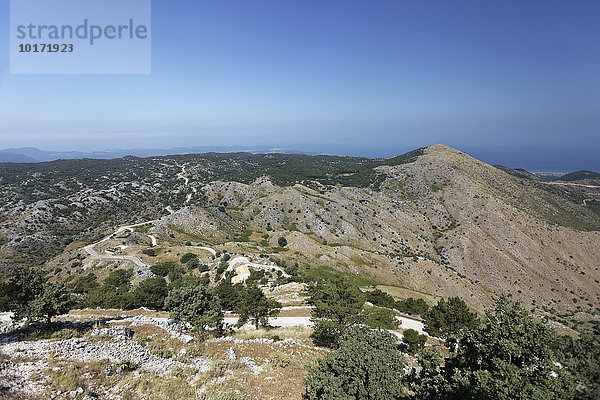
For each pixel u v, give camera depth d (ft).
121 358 59.47
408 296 280.31
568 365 60.39
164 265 266.36
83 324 76.18
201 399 53.42
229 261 283.38
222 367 67.15
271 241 431.84
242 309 122.83
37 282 71.51
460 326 128.88
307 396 60.13
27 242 381.40
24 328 66.33
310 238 431.84
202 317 92.12
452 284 379.96
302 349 89.81
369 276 355.15
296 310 160.66
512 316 47.19
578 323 329.31
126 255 307.37
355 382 49.06
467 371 45.62
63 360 53.26
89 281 236.02
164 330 81.92
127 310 128.26
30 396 42.04
